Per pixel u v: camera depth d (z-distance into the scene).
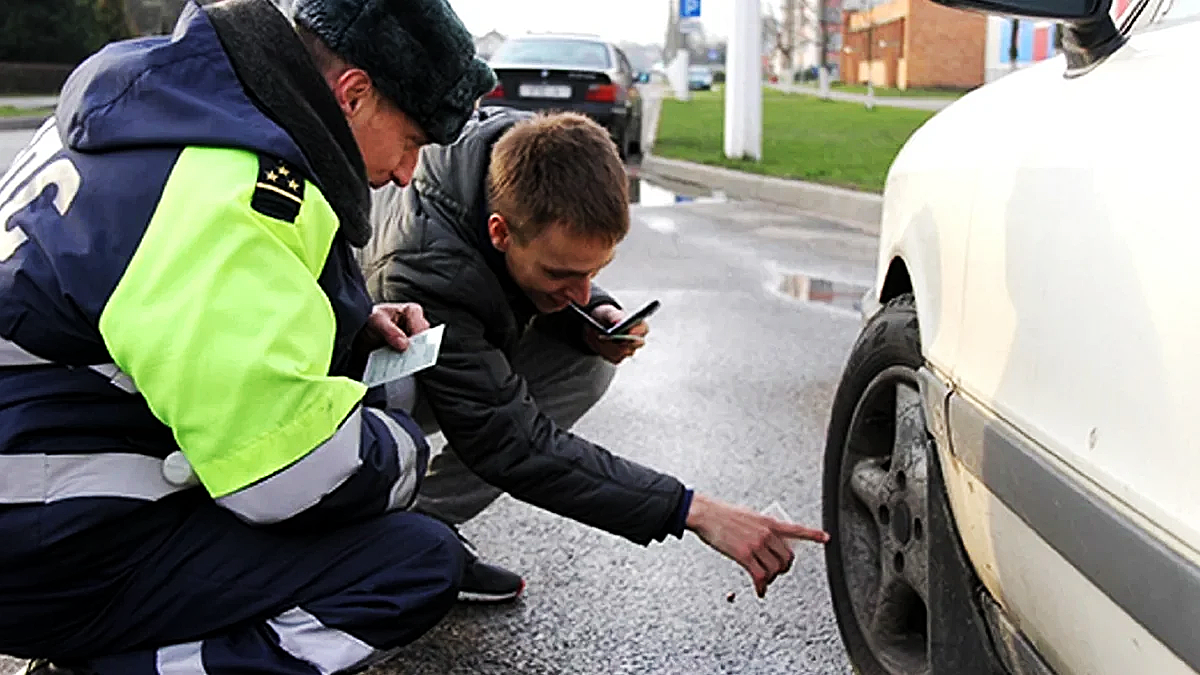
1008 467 1.42
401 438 1.73
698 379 4.71
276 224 1.48
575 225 2.01
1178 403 1.09
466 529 3.19
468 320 2.12
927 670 1.98
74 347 1.48
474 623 2.66
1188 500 1.06
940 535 1.78
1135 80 1.38
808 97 29.12
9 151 12.23
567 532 3.17
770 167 12.80
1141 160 1.25
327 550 1.66
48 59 26.25
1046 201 1.44
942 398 1.69
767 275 7.00
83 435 1.52
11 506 1.50
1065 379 1.31
